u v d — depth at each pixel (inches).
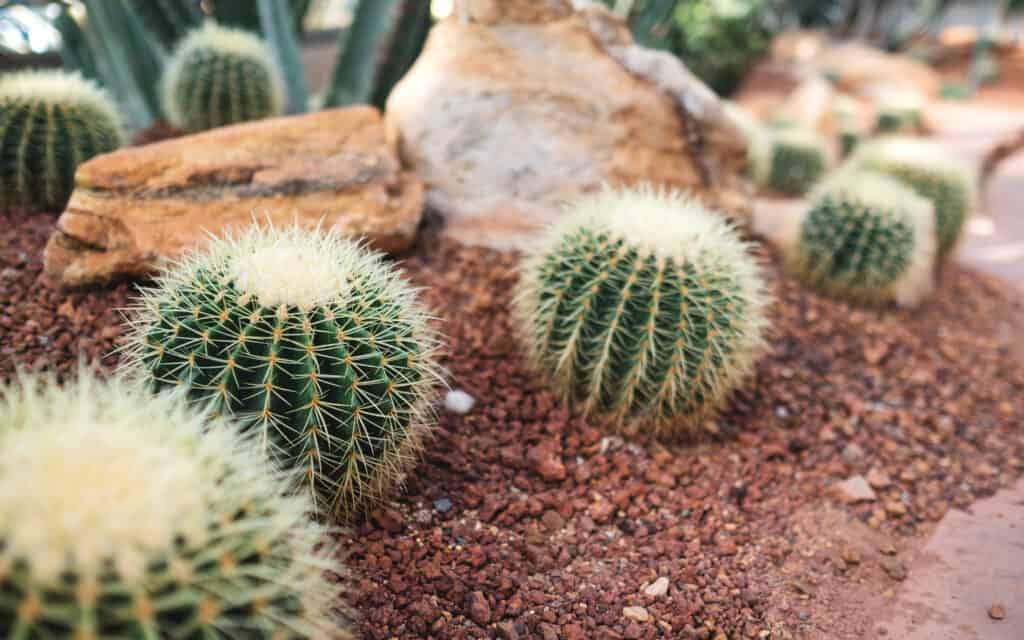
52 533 45.8
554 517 102.3
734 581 97.0
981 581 101.2
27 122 137.3
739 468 119.9
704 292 108.4
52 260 119.1
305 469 79.7
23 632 44.4
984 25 880.3
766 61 690.8
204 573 51.3
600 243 110.7
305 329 77.8
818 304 177.5
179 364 79.2
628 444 118.5
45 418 56.6
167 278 88.7
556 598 90.0
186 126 197.6
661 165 168.7
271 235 88.3
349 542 91.5
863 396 146.6
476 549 94.2
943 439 136.4
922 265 184.4
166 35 219.5
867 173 206.4
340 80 211.2
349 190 141.5
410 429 91.9
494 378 127.0
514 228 159.3
